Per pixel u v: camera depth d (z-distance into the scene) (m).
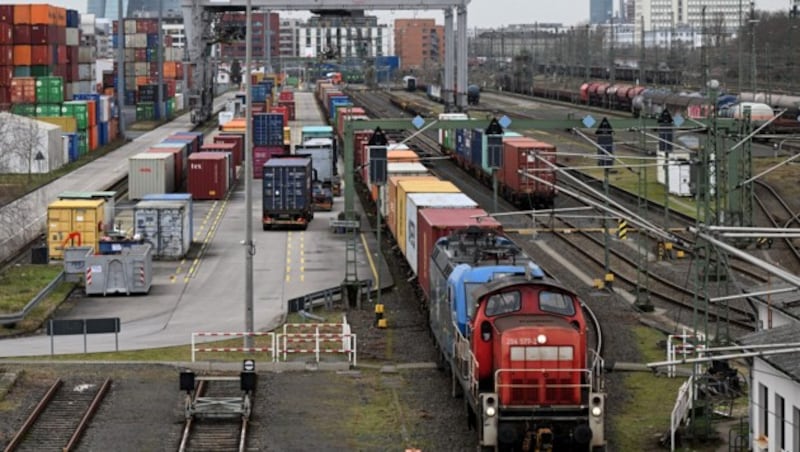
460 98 186.50
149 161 111.94
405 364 55.31
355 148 130.50
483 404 39.00
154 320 66.38
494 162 77.06
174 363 55.19
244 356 57.19
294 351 57.59
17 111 164.38
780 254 87.19
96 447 42.84
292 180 100.44
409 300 71.44
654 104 179.00
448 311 48.75
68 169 145.50
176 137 143.38
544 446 38.81
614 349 58.25
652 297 72.50
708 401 43.75
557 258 86.81
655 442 43.19
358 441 43.84
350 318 66.44
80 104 165.38
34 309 68.31
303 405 48.75
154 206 86.25
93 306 70.50
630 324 64.62
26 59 175.25
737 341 42.22
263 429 45.41
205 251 90.12
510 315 40.78
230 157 129.12
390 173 97.12
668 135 86.69
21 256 87.31
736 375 47.06
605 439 43.34
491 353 40.84
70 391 50.28
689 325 64.25
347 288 69.56
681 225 95.62
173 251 86.00
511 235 96.88
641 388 50.94
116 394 50.00
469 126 85.00
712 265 76.94
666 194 70.38
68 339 61.78
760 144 156.38
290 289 75.31
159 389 50.94
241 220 106.19
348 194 86.69
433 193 76.81
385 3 174.38
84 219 84.44
